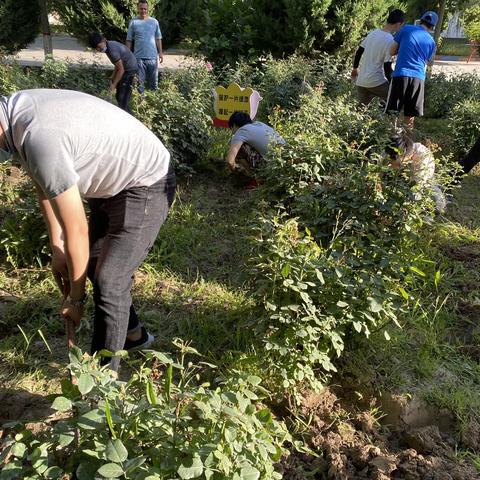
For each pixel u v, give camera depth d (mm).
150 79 9164
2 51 10406
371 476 2486
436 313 3531
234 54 10555
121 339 2512
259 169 4895
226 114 6742
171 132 5652
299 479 2439
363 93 7668
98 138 2217
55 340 3229
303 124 5336
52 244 2492
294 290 2789
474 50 24172
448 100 9250
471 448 2723
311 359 2715
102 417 1697
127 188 2393
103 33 11312
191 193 5414
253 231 3615
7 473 1682
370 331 3133
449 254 4477
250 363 2859
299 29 10008
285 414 2814
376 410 2881
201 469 1603
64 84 8531
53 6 11445
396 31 7508
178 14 12375
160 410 1744
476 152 5801
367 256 3318
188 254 4289
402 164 3922
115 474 1546
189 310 3529
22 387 2809
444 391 2982
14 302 3525
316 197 4008
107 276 2404
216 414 1769
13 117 2062
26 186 4562
